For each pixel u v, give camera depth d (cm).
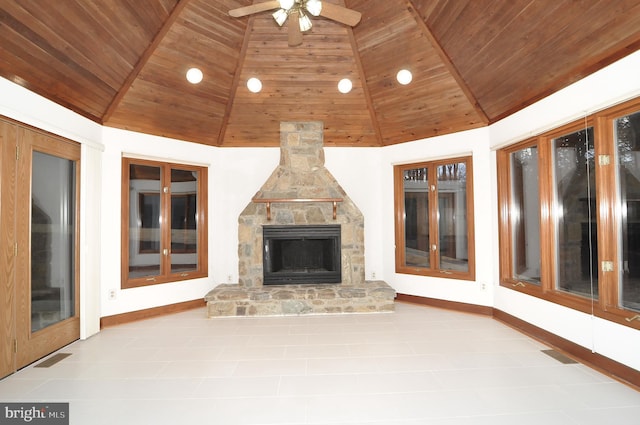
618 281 280
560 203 346
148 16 343
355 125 518
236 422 217
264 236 501
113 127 424
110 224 419
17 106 295
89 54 334
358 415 223
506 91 382
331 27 402
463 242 473
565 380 268
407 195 527
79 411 230
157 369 294
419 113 472
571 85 311
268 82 454
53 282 340
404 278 520
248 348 339
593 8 253
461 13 336
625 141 274
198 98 450
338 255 509
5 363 281
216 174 526
